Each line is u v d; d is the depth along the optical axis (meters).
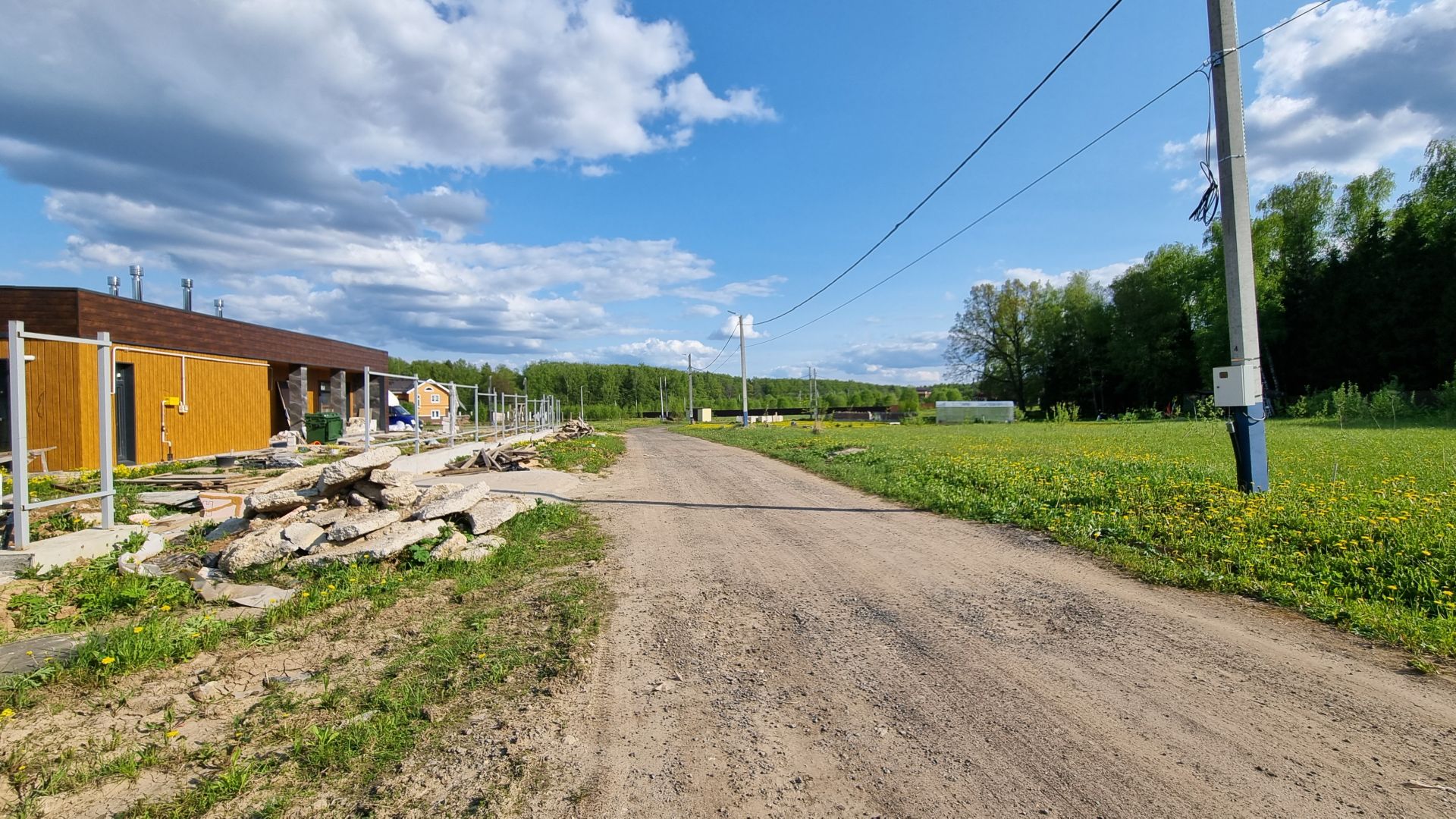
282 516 7.89
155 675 4.01
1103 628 4.56
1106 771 2.79
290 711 3.53
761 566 6.54
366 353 29.45
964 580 5.86
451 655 4.25
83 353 13.84
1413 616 4.42
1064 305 62.66
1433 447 14.12
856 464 15.86
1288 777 2.71
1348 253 42.62
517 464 15.43
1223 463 12.57
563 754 3.04
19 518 5.99
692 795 2.69
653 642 4.48
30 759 3.04
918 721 3.29
